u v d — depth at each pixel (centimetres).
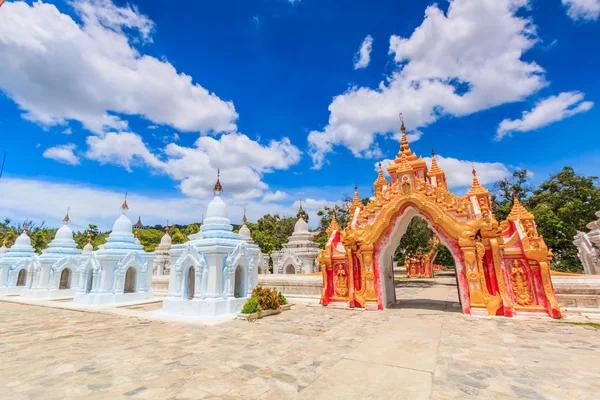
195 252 1524
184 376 675
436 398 546
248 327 1166
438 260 5609
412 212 1623
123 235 2188
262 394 575
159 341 989
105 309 1719
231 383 630
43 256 2527
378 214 1606
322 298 1712
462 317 1285
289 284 2088
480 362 727
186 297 1550
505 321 1193
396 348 852
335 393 574
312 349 863
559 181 3572
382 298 1549
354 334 1027
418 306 1616
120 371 714
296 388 601
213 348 893
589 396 545
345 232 1658
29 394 593
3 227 5475
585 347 834
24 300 2275
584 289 1324
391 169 1833
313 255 3353
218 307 1433
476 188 1750
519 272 1318
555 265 2886
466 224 1397
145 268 2206
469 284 1348
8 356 851
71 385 634
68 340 1034
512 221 1430
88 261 2066
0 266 2878
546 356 762
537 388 579
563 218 3116
